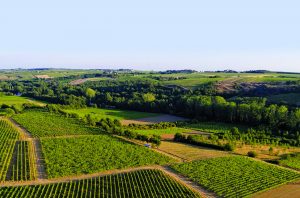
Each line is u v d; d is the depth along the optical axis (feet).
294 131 473.26
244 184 281.74
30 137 403.13
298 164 350.02
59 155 333.62
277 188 280.10
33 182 265.75
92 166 307.37
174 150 380.17
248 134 445.37
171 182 276.41
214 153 374.22
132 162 323.78
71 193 246.88
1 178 267.59
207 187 272.72
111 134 435.53
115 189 258.37
